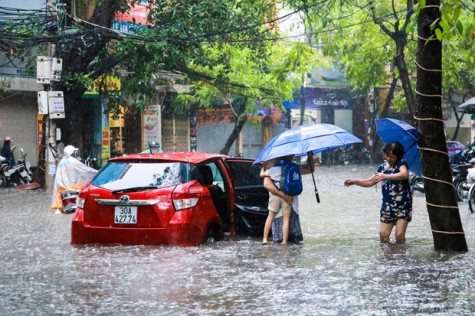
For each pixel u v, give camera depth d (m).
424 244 10.54
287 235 10.74
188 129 39.12
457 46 30.28
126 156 10.84
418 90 9.49
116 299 6.80
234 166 11.79
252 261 8.91
